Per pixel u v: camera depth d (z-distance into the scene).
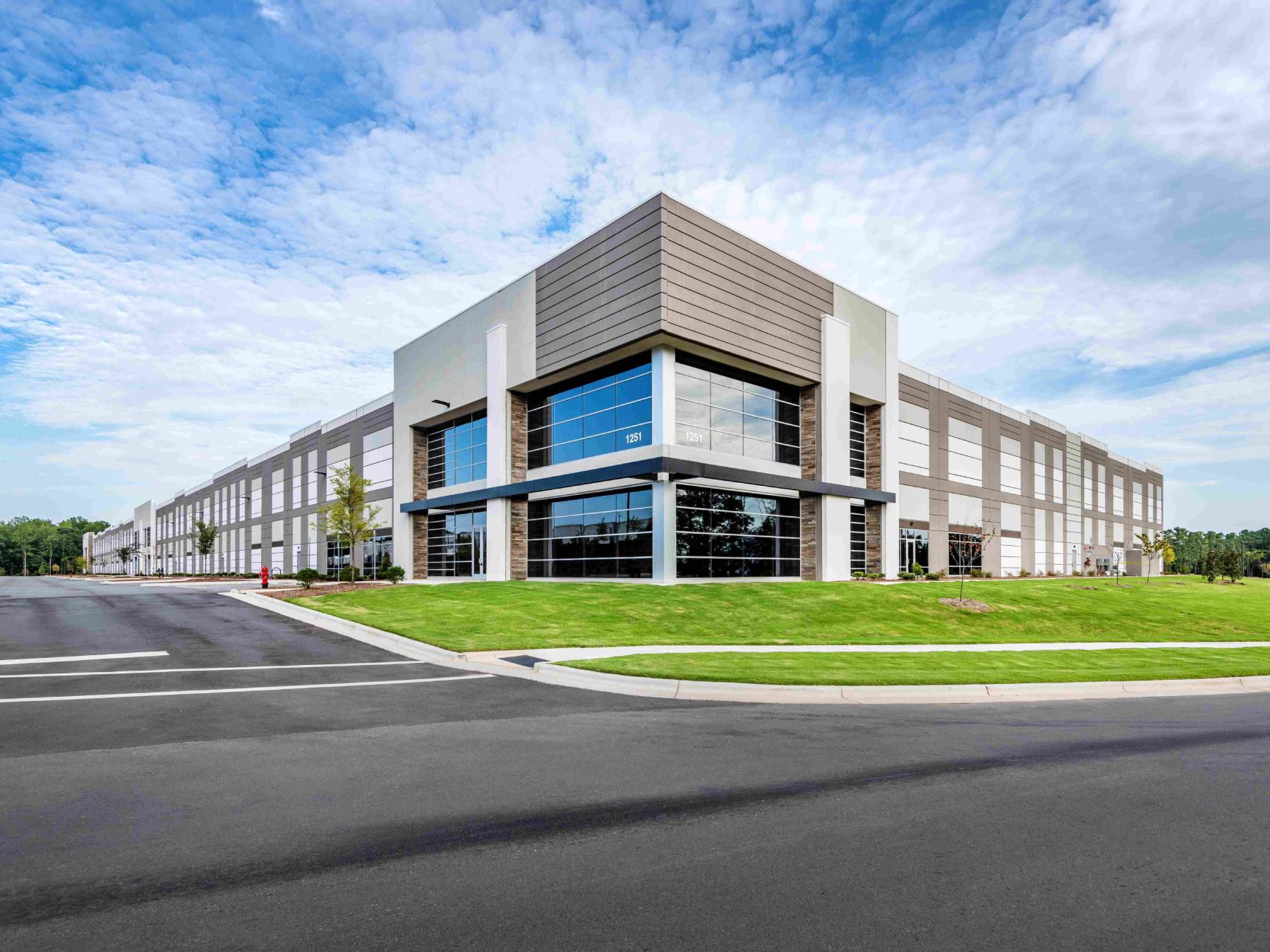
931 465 42.12
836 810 5.82
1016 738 8.53
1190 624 24.20
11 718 8.90
